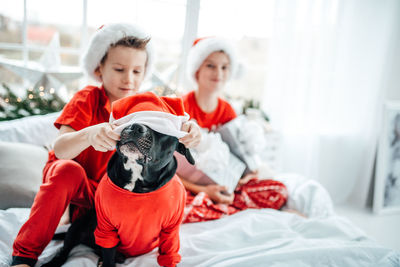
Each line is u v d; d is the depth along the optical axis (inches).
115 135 30.2
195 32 73.7
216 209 54.1
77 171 39.8
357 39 80.9
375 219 83.7
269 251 43.3
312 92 81.6
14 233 41.9
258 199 58.5
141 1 69.9
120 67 44.8
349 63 82.0
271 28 80.8
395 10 81.0
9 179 47.9
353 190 93.1
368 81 84.1
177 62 79.1
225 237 46.9
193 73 64.7
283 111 81.4
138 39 45.0
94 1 68.8
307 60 79.4
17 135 57.5
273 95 83.9
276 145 82.0
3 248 39.6
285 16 76.8
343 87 83.5
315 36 77.9
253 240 47.3
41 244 37.8
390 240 73.1
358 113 86.3
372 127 87.2
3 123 58.2
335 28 77.9
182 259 41.7
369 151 88.5
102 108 46.9
